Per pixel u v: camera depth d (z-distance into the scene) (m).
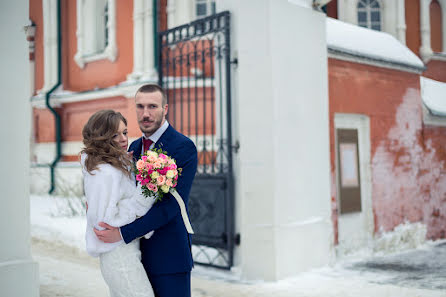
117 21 11.41
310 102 5.08
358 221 5.98
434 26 12.44
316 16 5.22
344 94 5.74
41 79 13.02
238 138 4.94
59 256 5.86
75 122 12.29
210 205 5.11
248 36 4.77
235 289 4.27
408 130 6.75
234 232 4.92
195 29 5.32
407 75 6.80
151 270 2.27
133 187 2.22
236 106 4.97
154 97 2.39
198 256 5.42
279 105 4.72
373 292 4.16
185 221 2.29
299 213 4.89
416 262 5.55
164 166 2.13
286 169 4.76
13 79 2.98
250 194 4.71
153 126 2.40
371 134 6.13
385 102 6.37
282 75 4.77
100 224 2.08
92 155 2.17
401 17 11.98
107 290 4.12
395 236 6.32
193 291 4.20
